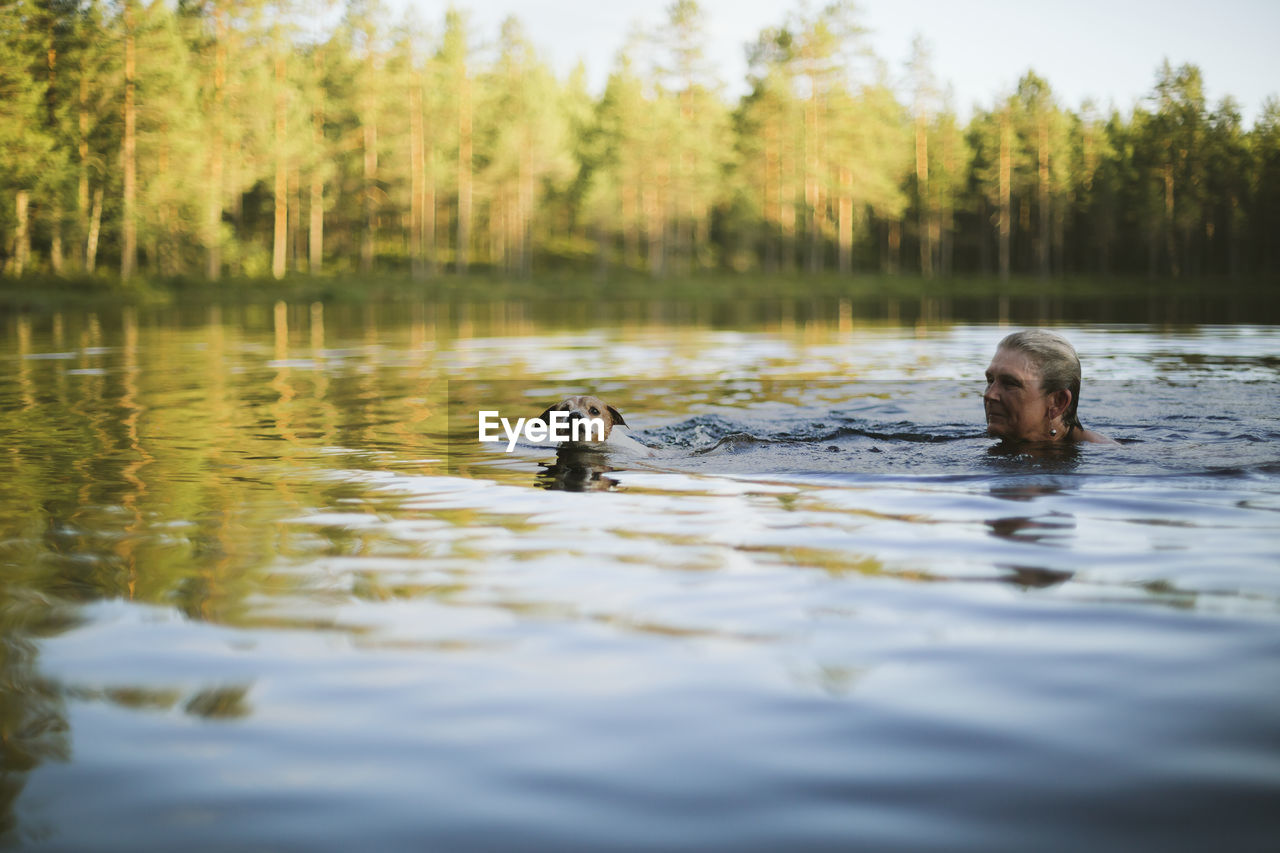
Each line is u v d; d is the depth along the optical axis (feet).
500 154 201.98
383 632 8.40
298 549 11.29
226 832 5.26
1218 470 15.37
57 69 139.95
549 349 47.70
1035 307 114.42
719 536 11.71
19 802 5.57
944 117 246.06
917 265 293.02
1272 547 10.76
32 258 153.79
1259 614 8.50
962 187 255.50
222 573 10.28
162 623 8.68
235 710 6.82
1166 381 30.12
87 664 7.71
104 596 9.50
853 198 219.20
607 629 8.41
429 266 207.51
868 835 5.15
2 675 7.48
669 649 7.91
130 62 136.15
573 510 13.37
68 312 98.07
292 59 187.93
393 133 189.98
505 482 15.48
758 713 6.65
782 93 211.41
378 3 177.78
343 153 198.59
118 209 143.13
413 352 45.60
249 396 27.86
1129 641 7.91
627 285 187.21
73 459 17.63
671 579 9.91
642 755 6.09
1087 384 29.30
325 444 19.45
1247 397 25.72
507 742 6.28
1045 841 5.06
